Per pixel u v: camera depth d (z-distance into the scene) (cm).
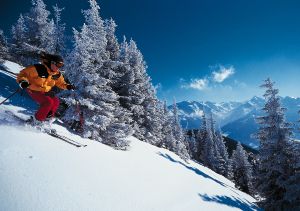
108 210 527
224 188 2253
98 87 1426
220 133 7506
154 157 1877
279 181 2256
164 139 3675
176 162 2398
